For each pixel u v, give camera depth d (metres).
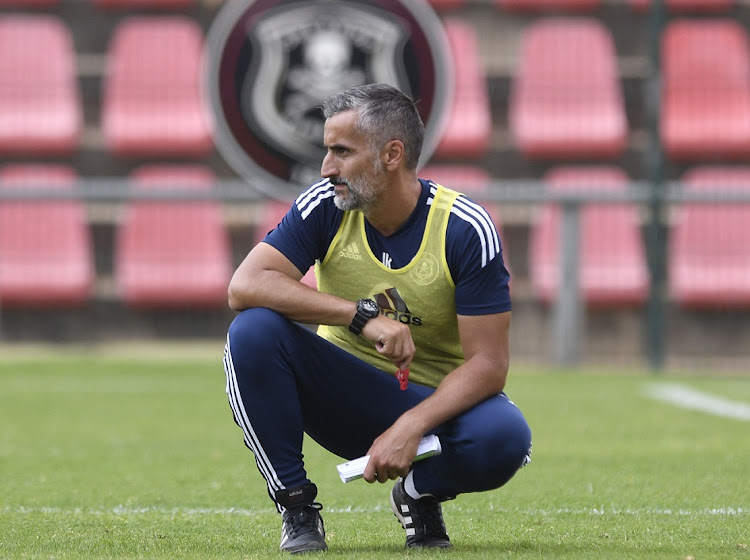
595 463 15.34
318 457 16.08
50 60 42.69
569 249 33.91
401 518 8.79
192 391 26.86
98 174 42.12
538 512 11.09
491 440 7.95
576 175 42.38
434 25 34.12
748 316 40.78
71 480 13.73
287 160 34.34
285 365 8.21
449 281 8.24
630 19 43.44
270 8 34.25
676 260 41.00
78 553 8.38
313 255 8.44
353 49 34.34
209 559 7.96
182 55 42.97
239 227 41.34
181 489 12.94
